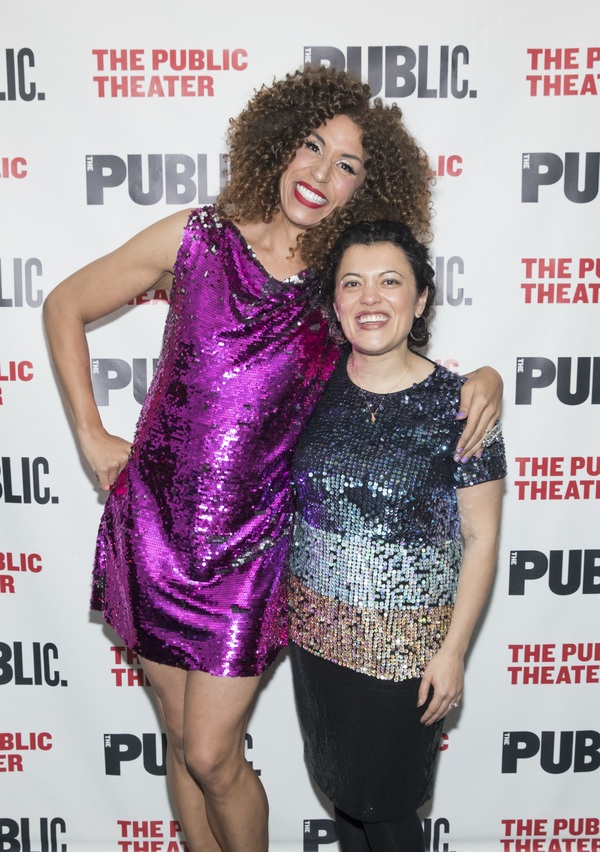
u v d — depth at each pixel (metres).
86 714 2.02
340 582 1.36
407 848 1.48
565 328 1.88
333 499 1.34
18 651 2.00
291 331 1.45
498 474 1.35
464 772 2.04
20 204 1.85
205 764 1.50
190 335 1.46
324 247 1.42
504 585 1.97
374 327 1.31
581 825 2.05
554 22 1.78
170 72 1.81
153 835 2.05
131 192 1.85
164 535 1.49
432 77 1.80
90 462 1.57
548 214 1.84
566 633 1.99
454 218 1.85
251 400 1.45
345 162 1.43
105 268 1.52
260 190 1.44
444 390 1.36
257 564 1.50
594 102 1.80
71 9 1.79
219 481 1.46
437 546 1.35
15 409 1.92
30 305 1.88
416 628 1.35
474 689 2.01
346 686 1.39
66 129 1.82
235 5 1.78
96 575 1.62
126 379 1.93
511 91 1.80
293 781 2.05
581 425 1.91
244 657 1.49
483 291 1.87
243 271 1.44
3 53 1.80
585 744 2.02
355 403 1.39
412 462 1.31
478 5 1.78
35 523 1.96
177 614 1.50
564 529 1.95
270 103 1.47
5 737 2.03
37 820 2.05
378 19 1.78
